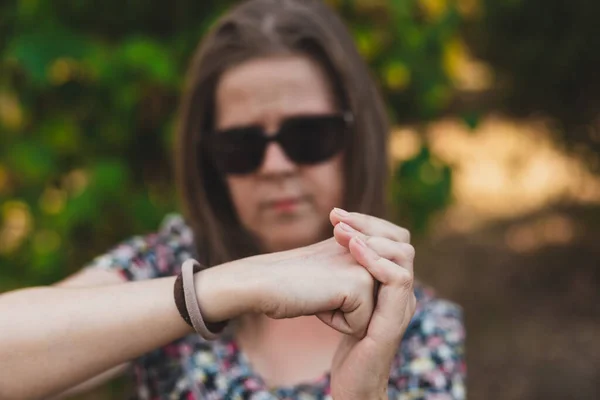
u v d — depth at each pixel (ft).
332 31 4.22
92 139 6.66
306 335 4.11
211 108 4.35
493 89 16.56
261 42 4.05
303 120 4.06
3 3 6.53
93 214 6.18
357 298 3.01
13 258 6.75
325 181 4.19
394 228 3.21
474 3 12.42
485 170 24.12
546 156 19.58
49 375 2.93
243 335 4.15
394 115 7.85
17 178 6.68
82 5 6.44
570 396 12.57
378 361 3.07
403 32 7.18
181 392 4.06
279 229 4.23
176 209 6.75
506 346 14.37
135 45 6.05
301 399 3.95
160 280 3.14
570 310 15.80
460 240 19.35
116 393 7.43
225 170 4.15
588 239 18.88
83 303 3.01
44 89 6.43
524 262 17.85
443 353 4.17
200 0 6.77
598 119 16.31
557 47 15.40
